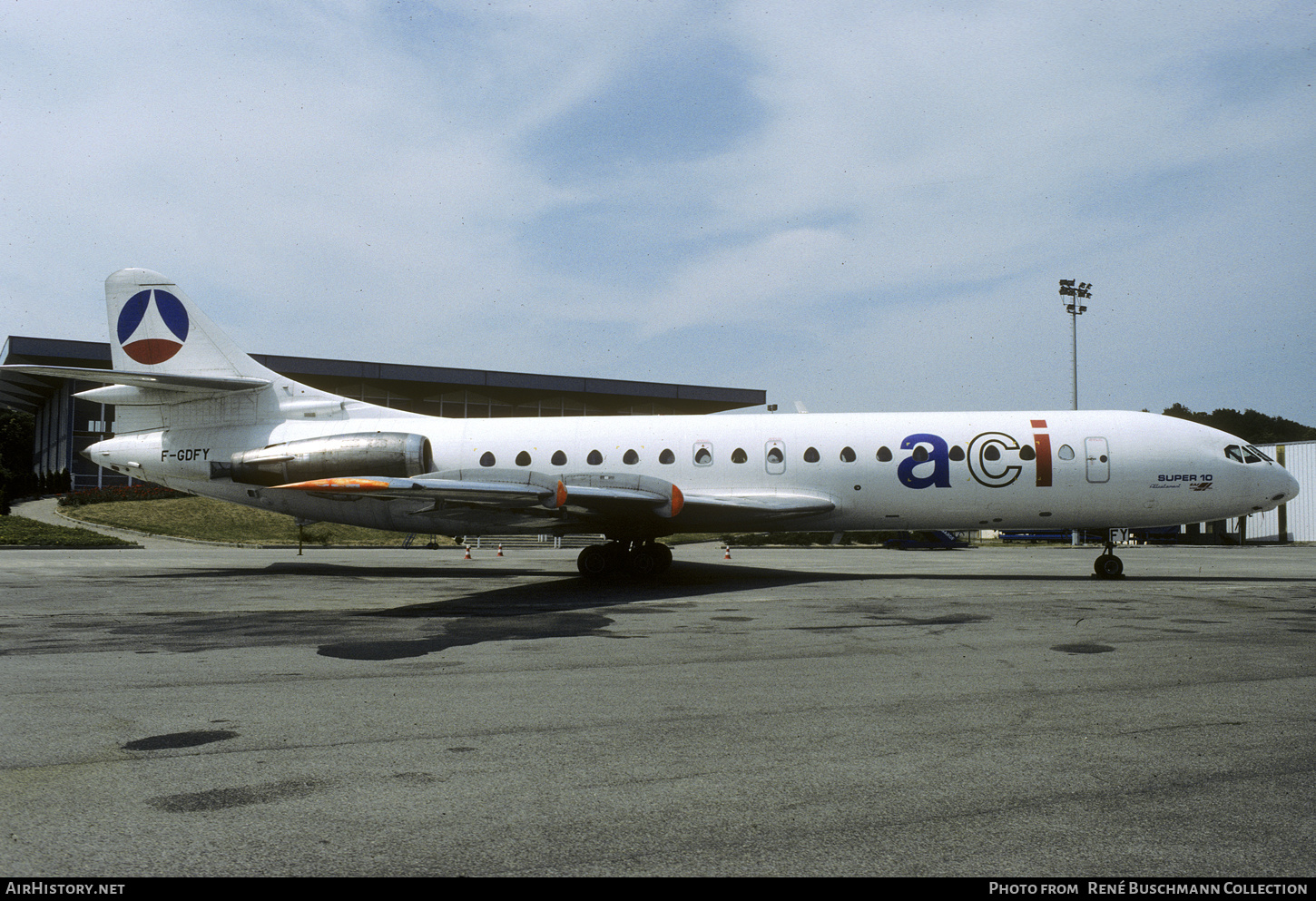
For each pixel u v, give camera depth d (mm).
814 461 17844
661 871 3613
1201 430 17578
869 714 6223
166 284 20500
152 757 5195
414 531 19172
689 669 7945
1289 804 4395
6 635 10164
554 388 51344
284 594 14867
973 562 25156
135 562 23422
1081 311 43406
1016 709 6367
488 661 8398
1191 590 15117
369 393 49250
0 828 4078
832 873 3604
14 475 63000
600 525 17641
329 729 5844
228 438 20109
